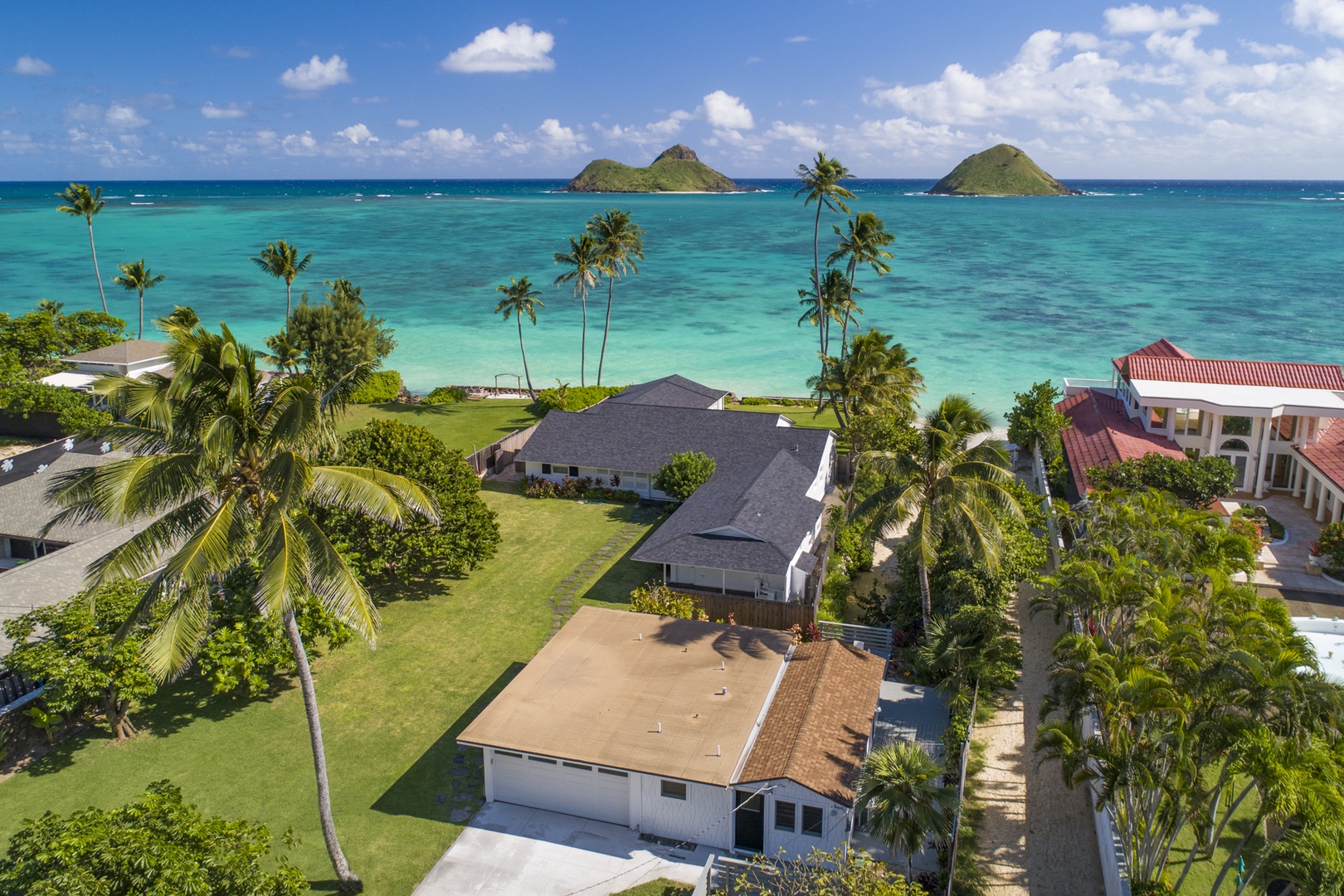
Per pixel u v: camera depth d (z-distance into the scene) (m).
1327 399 53.09
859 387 58.22
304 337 77.50
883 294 140.00
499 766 27.83
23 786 27.70
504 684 34.25
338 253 193.62
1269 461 54.75
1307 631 35.69
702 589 42.44
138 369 72.94
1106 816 25.42
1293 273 161.75
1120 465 49.12
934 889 24.17
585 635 33.66
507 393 85.81
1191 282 150.88
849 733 27.67
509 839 26.41
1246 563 33.59
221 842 18.31
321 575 21.84
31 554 42.34
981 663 33.28
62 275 155.38
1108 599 27.98
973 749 30.62
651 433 57.22
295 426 20.39
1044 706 25.73
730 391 86.19
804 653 32.47
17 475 48.03
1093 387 70.62
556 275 159.75
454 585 42.91
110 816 18.12
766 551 40.19
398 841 26.09
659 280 156.75
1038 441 59.50
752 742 27.33
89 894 15.70
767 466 49.09
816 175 71.06
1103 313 122.62
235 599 32.62
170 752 29.83
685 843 26.50
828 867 24.08
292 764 29.44
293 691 33.81
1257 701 21.89
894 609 39.03
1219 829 22.44
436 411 77.19
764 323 118.44
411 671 35.19
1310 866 17.72
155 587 20.31
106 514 19.91
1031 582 37.94
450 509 40.59
